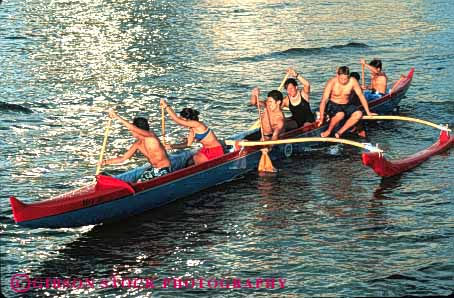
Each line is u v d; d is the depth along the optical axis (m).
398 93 34.25
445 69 43.88
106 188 21.39
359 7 71.62
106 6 77.06
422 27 59.53
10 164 27.61
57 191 24.91
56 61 48.88
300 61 47.72
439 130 31.47
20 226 21.11
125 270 19.25
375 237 20.78
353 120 29.30
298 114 28.75
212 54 50.62
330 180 25.39
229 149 26.55
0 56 50.25
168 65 47.28
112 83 42.22
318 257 19.72
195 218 22.34
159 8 74.50
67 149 29.53
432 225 21.48
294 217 22.30
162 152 23.00
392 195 23.86
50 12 72.62
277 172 26.28
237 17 67.25
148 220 22.23
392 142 29.81
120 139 30.95
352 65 46.34
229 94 39.09
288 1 77.00
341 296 17.78
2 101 37.31
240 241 20.78
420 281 18.33
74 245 20.70
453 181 24.95
